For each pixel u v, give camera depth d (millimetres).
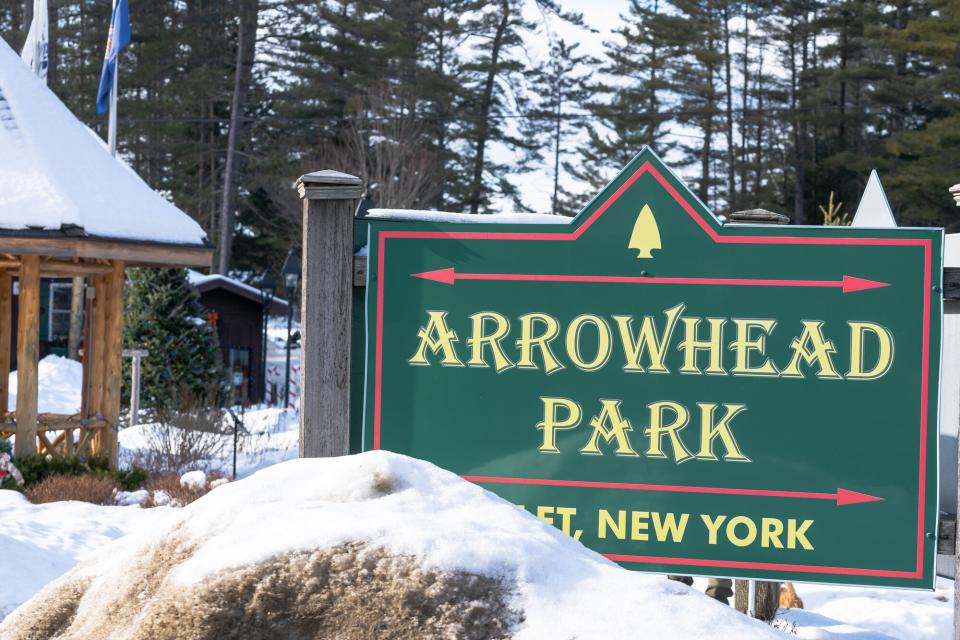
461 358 5078
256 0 49406
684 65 54188
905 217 43938
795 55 54250
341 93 49719
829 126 51688
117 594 2791
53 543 8648
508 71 55406
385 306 5129
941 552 4781
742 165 53094
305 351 5152
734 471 4906
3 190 12672
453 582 2570
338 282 5180
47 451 13477
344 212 5191
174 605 2615
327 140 46188
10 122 13367
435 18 54312
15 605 6770
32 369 12875
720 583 6676
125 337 21938
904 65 51250
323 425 5145
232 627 2564
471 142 54344
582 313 5012
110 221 13141
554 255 5039
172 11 51594
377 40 51094
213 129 52938
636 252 4988
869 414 4836
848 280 4867
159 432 16891
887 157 48281
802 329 4891
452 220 5105
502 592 2566
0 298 14961
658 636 2418
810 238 4891
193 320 22672
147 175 53562
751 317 4914
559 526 4992
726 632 2457
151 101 50688
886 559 4805
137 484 13062
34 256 12859
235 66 52062
